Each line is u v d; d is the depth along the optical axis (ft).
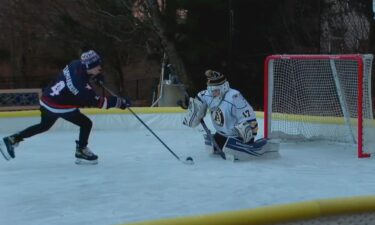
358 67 47.50
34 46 149.79
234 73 115.75
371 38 98.12
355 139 55.16
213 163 45.37
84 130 43.91
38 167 43.83
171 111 70.69
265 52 116.88
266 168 43.16
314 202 27.17
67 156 49.26
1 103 105.40
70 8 125.59
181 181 37.99
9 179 39.11
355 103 53.26
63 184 37.24
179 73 116.37
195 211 29.86
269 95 56.13
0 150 42.06
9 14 133.18
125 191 35.01
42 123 42.14
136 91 155.74
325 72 56.03
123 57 142.10
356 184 37.11
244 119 45.75
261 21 116.47
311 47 105.70
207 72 46.47
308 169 42.80
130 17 120.06
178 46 116.67
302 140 57.77
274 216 25.71
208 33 117.19
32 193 34.71
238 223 24.79
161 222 23.81
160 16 115.65
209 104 47.37
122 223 25.99
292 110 57.88
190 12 114.62
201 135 64.64
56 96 41.04
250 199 32.68
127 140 60.23
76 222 28.09
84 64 40.63
